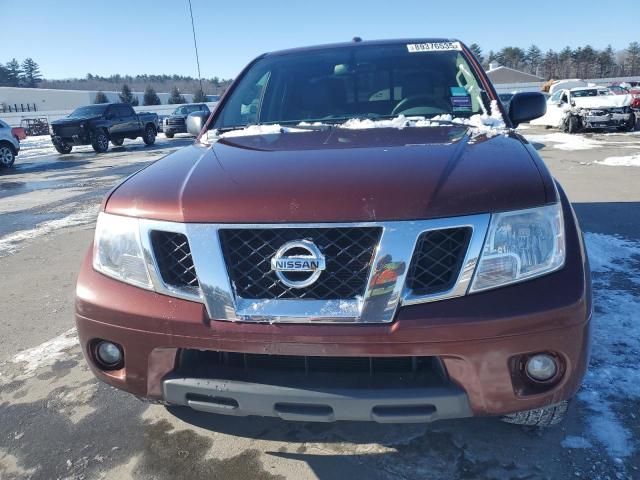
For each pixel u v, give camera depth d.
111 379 1.90
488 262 1.62
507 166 1.81
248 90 3.21
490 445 2.09
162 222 1.76
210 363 1.79
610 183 7.50
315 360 1.71
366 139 2.25
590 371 2.54
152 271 1.77
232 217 1.67
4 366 3.01
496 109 2.78
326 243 1.62
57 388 2.74
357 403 1.63
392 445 2.12
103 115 18.67
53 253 5.35
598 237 4.79
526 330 1.58
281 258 1.62
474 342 1.58
